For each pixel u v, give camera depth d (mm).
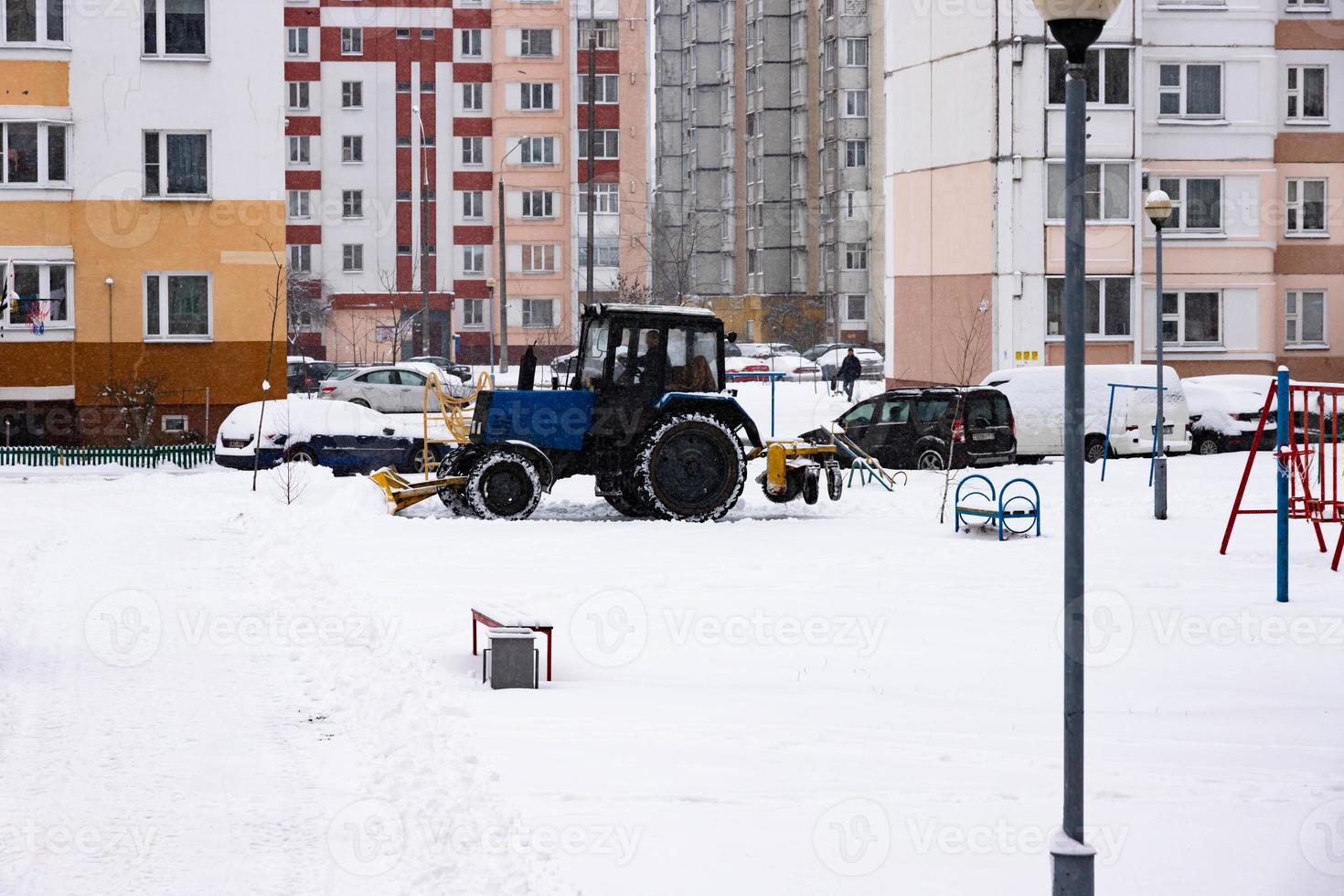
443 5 101125
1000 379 41312
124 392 43281
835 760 10969
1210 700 13102
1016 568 20891
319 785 10227
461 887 8172
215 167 44875
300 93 100688
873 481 34938
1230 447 44500
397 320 88438
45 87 43781
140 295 44625
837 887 8227
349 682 13375
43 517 27438
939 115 56438
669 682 13695
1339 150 56562
